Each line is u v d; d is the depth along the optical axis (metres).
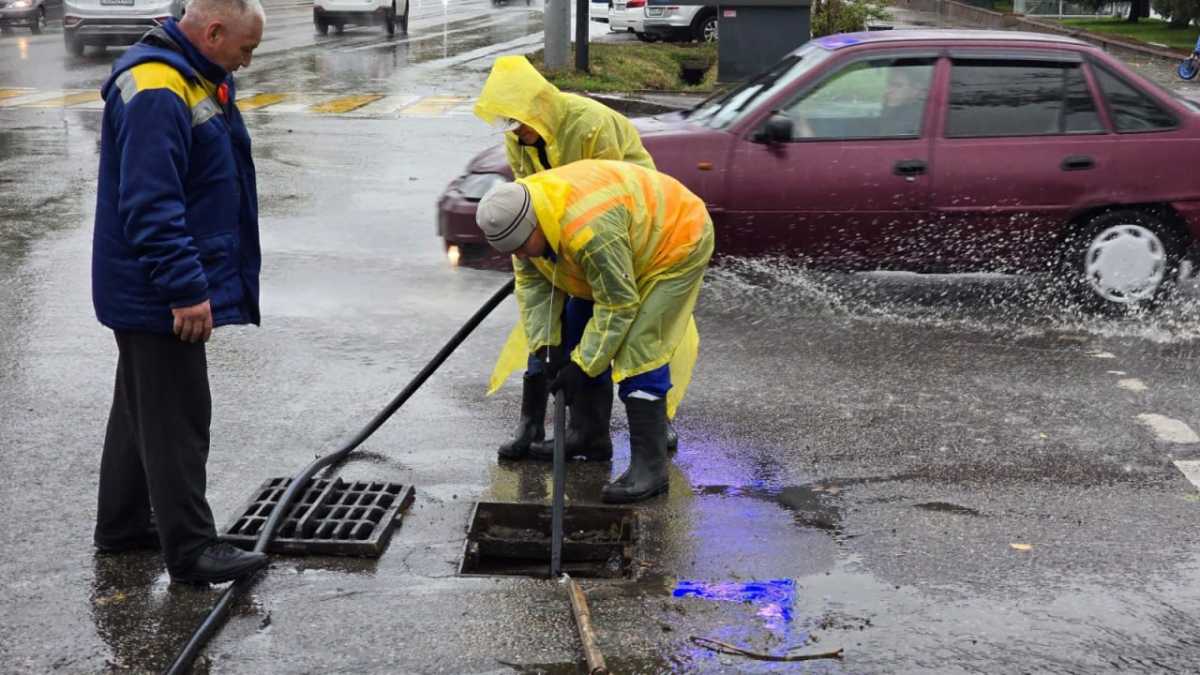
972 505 4.96
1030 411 6.08
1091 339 7.34
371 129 15.39
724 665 3.75
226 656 3.74
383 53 24.89
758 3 19.03
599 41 26.45
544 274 4.89
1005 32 8.02
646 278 4.70
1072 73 7.69
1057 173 7.63
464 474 5.20
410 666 3.70
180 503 4.01
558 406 4.50
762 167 7.61
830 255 7.77
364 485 4.98
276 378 6.36
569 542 4.62
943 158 7.61
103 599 4.05
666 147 7.63
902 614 4.08
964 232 7.70
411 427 5.71
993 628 4.01
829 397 6.24
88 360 6.60
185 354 3.95
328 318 7.46
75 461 5.23
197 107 3.85
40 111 16.48
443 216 7.87
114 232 3.85
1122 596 4.23
